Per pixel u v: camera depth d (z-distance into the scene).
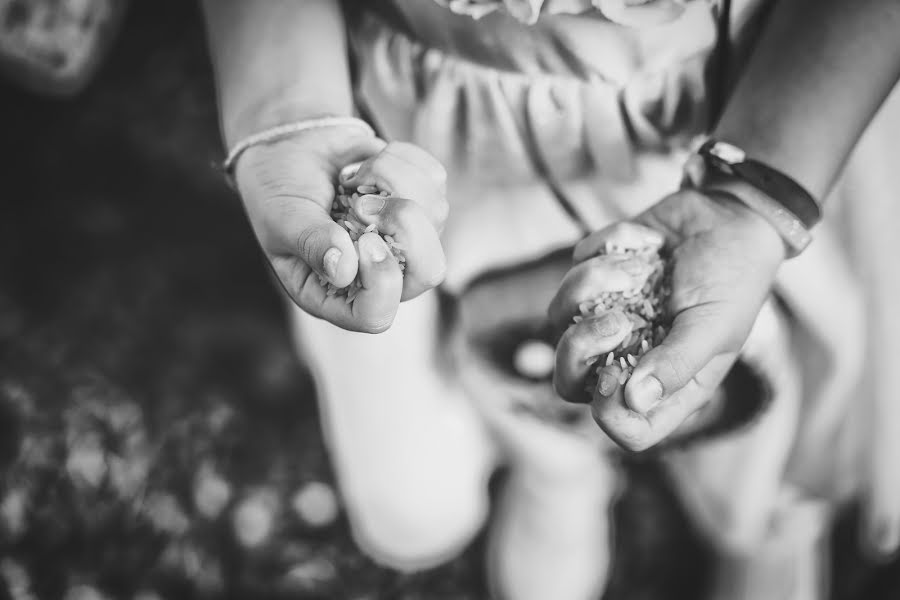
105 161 1.11
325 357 0.63
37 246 1.06
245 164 0.50
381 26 0.54
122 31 1.14
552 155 0.54
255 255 1.06
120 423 0.90
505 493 0.74
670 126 0.54
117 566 0.82
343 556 0.85
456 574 0.85
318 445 0.92
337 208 0.47
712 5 0.51
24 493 0.84
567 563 0.72
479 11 0.49
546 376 0.61
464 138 0.55
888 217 0.58
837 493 0.69
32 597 0.79
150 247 1.06
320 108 0.50
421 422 0.65
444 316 0.63
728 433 0.62
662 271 0.49
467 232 0.58
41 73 0.90
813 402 0.63
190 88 1.13
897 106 0.56
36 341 0.98
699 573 0.85
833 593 0.82
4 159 1.10
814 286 0.58
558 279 0.59
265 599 0.83
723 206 0.50
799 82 0.49
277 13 0.52
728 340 0.47
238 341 1.00
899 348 0.61
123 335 1.00
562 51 0.51
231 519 0.86
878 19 0.48
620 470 0.88
